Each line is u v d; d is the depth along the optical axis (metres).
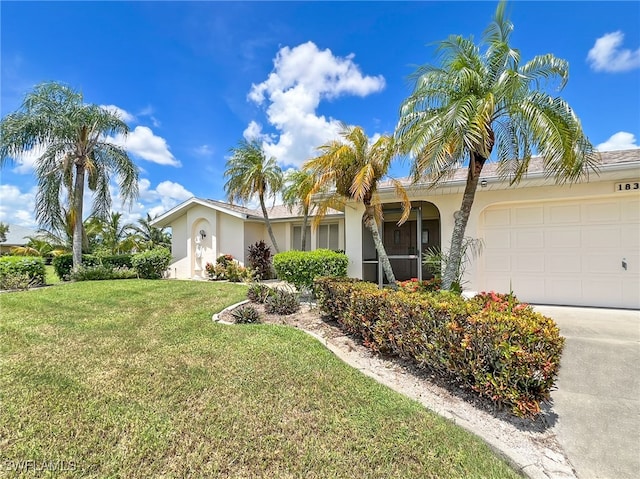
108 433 3.07
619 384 4.18
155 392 3.88
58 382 4.11
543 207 8.80
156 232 32.16
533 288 8.86
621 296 8.10
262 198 16.34
